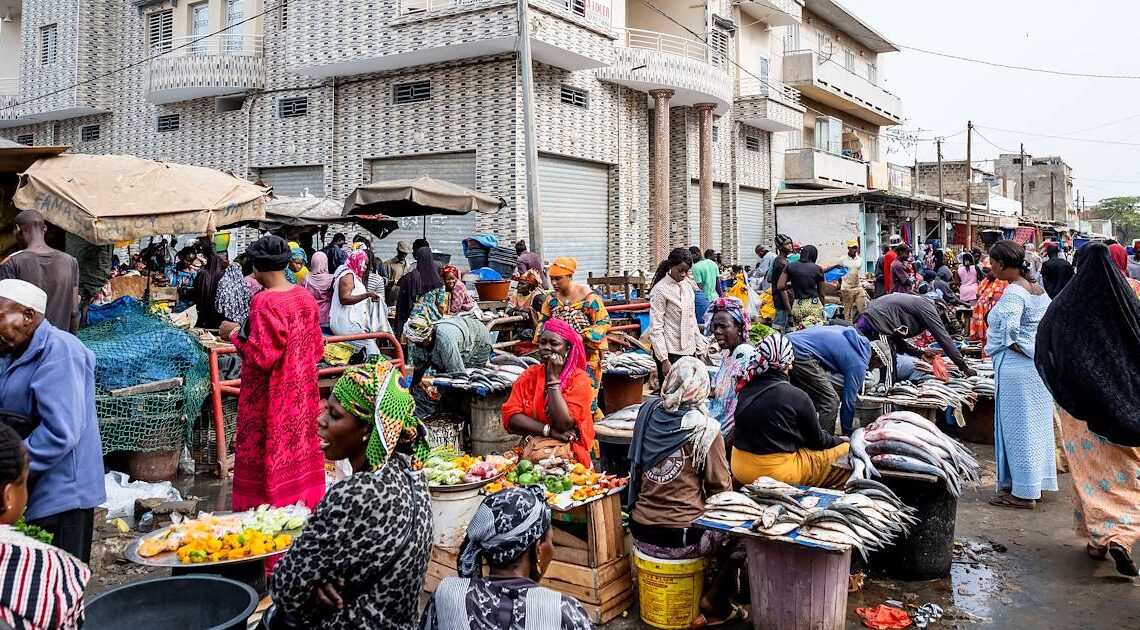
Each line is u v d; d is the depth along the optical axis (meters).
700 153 21.11
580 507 4.69
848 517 4.07
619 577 4.71
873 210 29.34
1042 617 4.57
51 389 3.42
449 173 16.98
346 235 18.08
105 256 8.66
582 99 18.16
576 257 18.23
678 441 4.39
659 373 8.59
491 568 2.54
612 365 8.03
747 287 13.36
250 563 3.71
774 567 4.13
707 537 4.44
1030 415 6.35
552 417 5.29
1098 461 5.35
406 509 2.41
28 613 2.00
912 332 7.79
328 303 9.25
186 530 3.92
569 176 17.97
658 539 4.45
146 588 3.13
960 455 5.07
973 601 4.79
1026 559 5.44
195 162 21.05
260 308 4.87
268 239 4.96
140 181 7.24
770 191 28.06
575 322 6.74
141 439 6.92
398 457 2.59
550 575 4.70
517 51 15.77
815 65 29.62
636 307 12.28
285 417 4.93
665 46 23.05
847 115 36.75
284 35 18.83
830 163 30.66
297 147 18.78
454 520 4.76
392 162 17.77
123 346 7.03
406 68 17.17
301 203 14.15
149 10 22.33
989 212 42.53
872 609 4.64
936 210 35.56
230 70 19.00
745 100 24.91
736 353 5.02
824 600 4.06
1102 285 5.02
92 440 3.68
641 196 20.30
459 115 16.56
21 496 2.38
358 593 2.33
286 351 4.93
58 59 23.23
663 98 19.38
